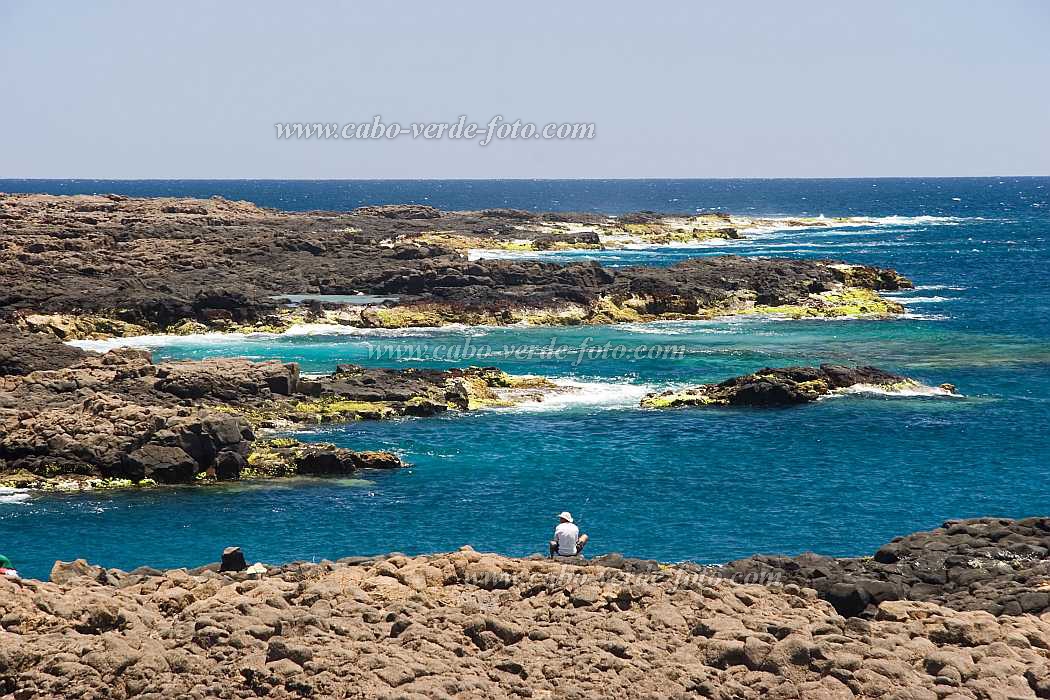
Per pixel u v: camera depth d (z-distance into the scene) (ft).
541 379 221.66
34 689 62.54
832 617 76.02
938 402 205.26
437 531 133.18
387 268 349.61
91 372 193.67
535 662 68.64
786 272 357.61
